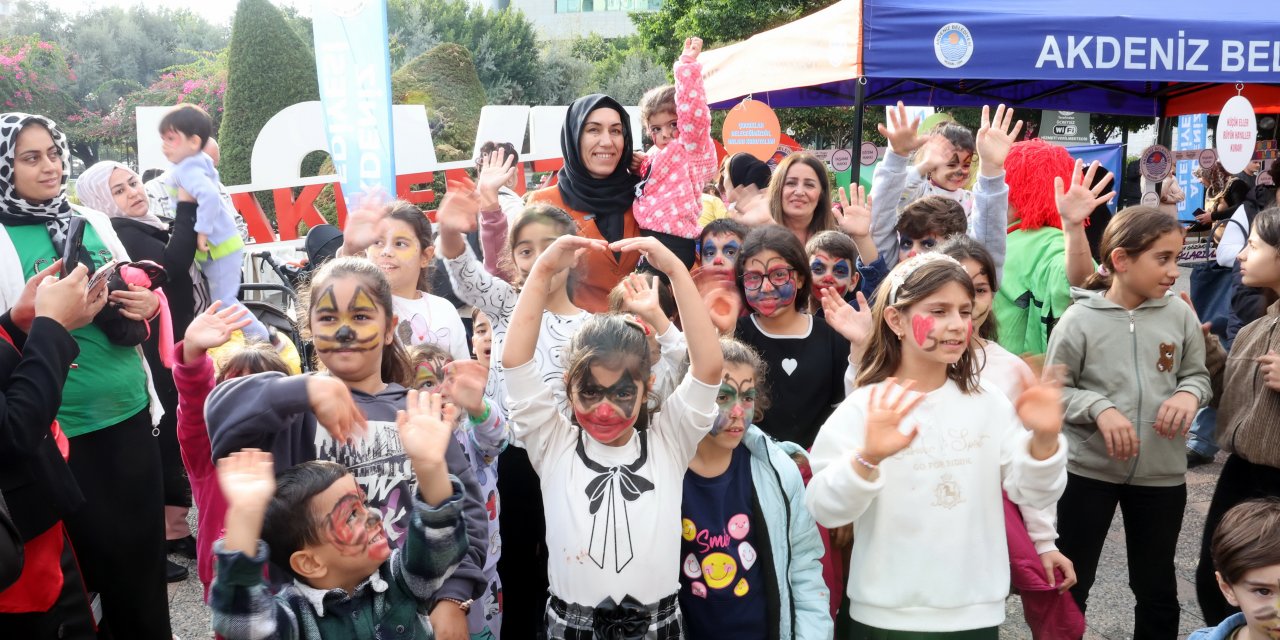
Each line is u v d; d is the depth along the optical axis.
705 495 2.62
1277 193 5.19
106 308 3.08
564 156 4.16
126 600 3.14
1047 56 5.79
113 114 30.45
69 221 3.17
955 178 4.97
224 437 2.05
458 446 2.37
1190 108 9.75
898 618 2.49
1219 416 3.22
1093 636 3.77
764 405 2.85
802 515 2.63
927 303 2.49
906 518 2.49
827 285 3.71
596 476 2.47
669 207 4.03
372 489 2.25
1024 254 4.21
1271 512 2.22
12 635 2.51
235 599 1.75
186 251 4.34
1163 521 3.26
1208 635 2.31
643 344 2.44
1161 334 3.28
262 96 13.12
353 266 2.40
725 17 22.95
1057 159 4.25
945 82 9.81
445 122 13.71
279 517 1.86
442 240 3.59
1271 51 6.03
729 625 2.56
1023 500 2.49
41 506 2.47
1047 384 2.39
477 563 2.31
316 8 5.01
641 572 2.40
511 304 3.64
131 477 3.14
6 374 2.47
